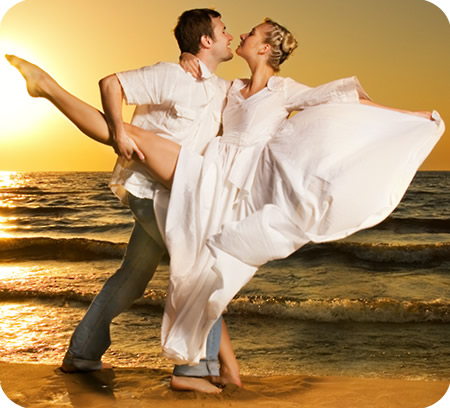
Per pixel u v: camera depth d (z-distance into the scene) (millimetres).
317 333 4340
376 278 6602
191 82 2709
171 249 2551
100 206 13312
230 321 4664
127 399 2691
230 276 2412
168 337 2547
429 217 10930
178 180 2551
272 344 4059
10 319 4551
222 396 2713
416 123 2586
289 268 7027
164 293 5234
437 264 7520
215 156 2615
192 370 2764
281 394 2840
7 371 3146
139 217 2779
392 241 9172
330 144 2477
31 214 12641
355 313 4805
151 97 2652
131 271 3010
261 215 2420
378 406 2705
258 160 2609
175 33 2883
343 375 3395
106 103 2590
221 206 2580
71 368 3084
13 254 8195
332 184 2404
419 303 4938
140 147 2561
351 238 9578
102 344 3084
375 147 2502
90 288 5742
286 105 2734
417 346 4004
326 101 2662
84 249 8305
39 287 5746
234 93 2816
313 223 2430
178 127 2715
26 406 2637
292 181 2438
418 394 2896
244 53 2820
